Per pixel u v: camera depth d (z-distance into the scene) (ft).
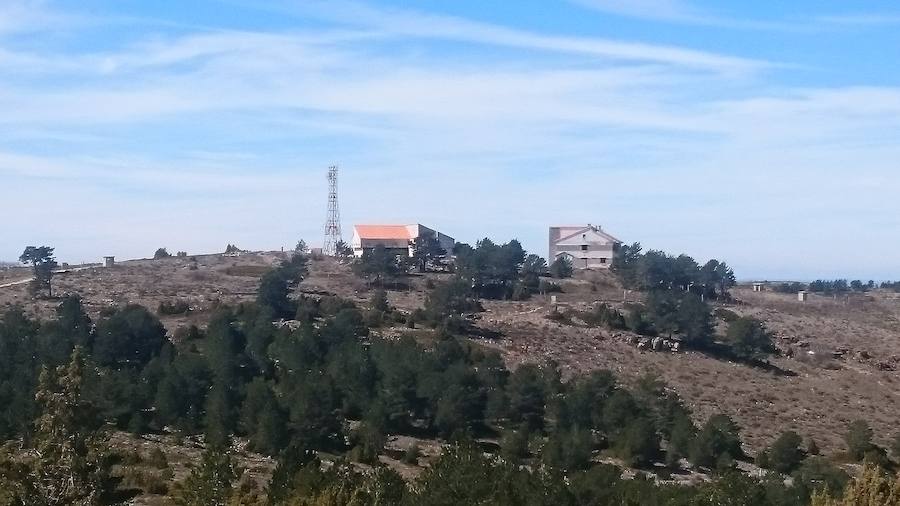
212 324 298.15
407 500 148.56
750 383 328.90
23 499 126.41
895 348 401.49
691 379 324.19
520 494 155.22
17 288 406.00
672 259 461.37
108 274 450.71
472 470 156.76
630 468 231.50
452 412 243.81
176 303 372.79
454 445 185.88
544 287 435.53
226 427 222.89
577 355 333.62
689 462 238.48
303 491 146.20
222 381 242.58
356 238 539.29
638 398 263.29
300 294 394.93
